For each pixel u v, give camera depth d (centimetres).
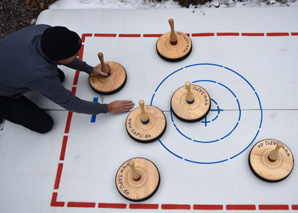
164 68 291
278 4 357
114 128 269
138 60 297
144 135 254
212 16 311
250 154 239
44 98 289
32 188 253
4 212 247
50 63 214
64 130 273
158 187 240
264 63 285
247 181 238
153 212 234
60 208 244
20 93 254
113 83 280
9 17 399
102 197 243
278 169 232
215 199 234
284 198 230
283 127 255
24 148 270
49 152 266
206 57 291
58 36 196
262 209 228
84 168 255
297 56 286
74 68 274
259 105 266
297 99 267
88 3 380
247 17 308
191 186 239
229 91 274
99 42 311
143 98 278
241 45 295
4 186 256
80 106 242
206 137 256
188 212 232
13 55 214
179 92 267
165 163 249
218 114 265
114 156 257
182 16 315
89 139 267
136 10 323
